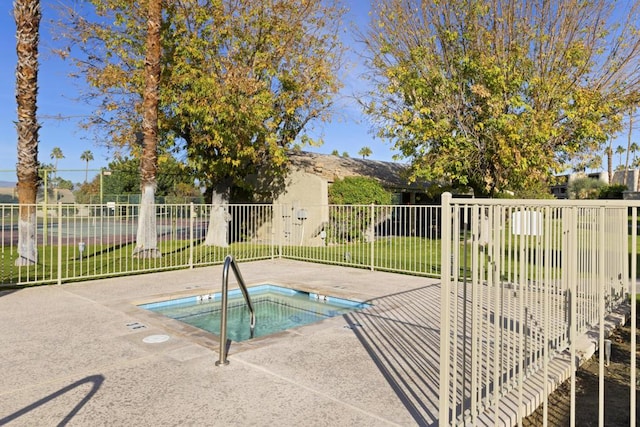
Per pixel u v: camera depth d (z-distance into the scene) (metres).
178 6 13.54
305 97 15.23
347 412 3.08
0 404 3.18
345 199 16.66
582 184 48.59
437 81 13.72
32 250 10.21
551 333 4.05
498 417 2.80
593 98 12.48
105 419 2.95
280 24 14.34
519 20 13.46
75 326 5.32
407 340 4.80
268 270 10.43
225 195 15.95
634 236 2.39
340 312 7.12
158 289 7.86
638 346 4.72
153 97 11.78
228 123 13.11
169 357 4.22
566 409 3.31
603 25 13.16
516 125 12.16
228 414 3.04
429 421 2.94
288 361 4.12
